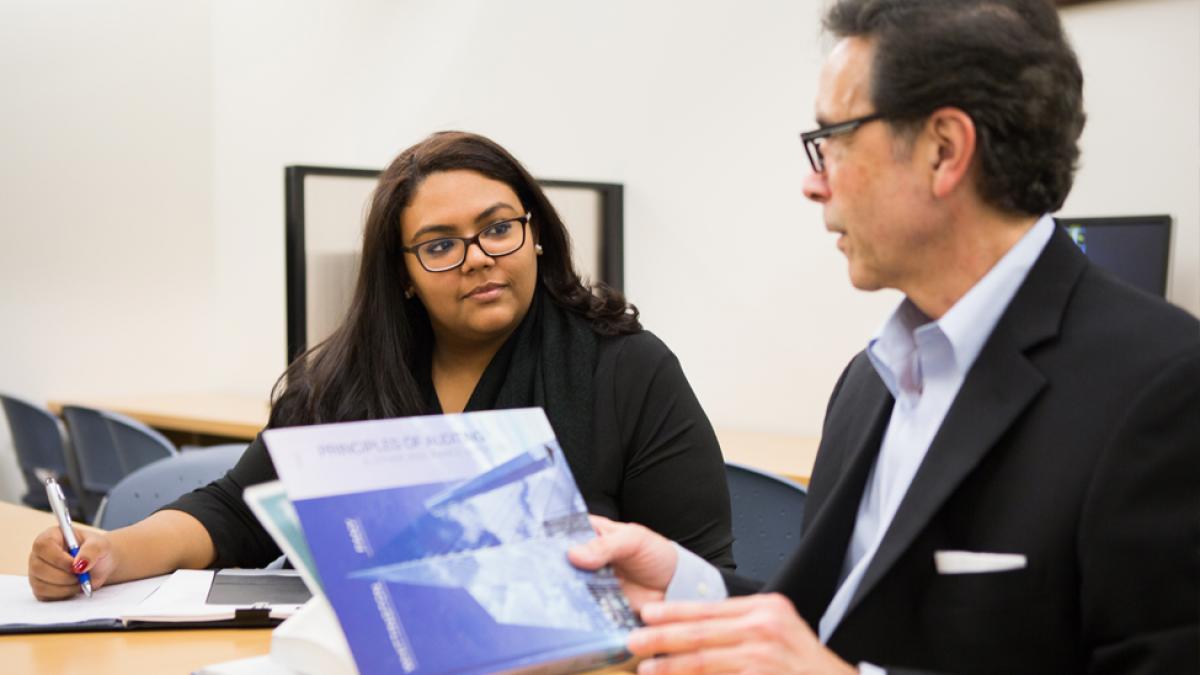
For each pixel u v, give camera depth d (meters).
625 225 3.80
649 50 3.69
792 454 2.98
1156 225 2.38
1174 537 0.84
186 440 4.54
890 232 0.99
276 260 4.84
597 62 3.84
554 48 3.96
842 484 1.10
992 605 0.92
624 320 1.75
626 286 3.81
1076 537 0.88
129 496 2.15
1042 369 0.94
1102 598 0.86
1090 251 2.49
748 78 3.44
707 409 3.61
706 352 3.61
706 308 3.59
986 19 0.94
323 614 1.02
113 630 1.27
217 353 5.07
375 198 1.67
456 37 4.27
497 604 0.90
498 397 1.69
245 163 4.99
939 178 0.96
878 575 0.96
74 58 4.71
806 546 1.08
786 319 3.39
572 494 1.03
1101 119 2.71
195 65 5.06
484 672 0.85
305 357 1.79
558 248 1.75
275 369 4.86
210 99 5.12
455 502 0.95
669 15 3.63
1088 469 0.89
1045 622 0.90
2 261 4.54
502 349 1.72
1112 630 0.86
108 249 4.82
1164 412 0.87
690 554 1.10
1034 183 0.96
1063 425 0.91
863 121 0.98
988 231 0.98
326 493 0.90
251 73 4.96
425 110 4.39
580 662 0.92
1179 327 0.91
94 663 1.16
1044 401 0.93
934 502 0.94
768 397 3.45
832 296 3.28
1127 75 2.66
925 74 0.94
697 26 3.56
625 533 1.04
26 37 4.57
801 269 3.35
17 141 4.57
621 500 1.67
